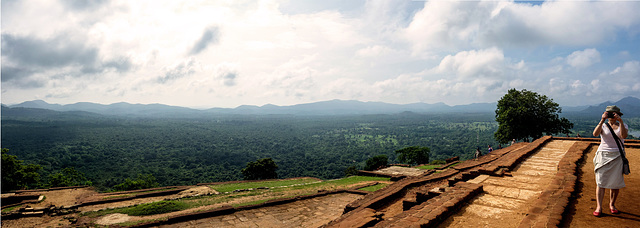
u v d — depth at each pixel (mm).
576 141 17047
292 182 20734
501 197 6418
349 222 6031
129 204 13203
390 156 130125
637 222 4379
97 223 10250
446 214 5316
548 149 14219
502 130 36281
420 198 7262
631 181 6910
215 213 10695
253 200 13461
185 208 12078
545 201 5336
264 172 35562
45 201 13695
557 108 34375
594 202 5426
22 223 10477
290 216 10695
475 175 8664
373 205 8594
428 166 23875
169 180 81875
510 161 10094
